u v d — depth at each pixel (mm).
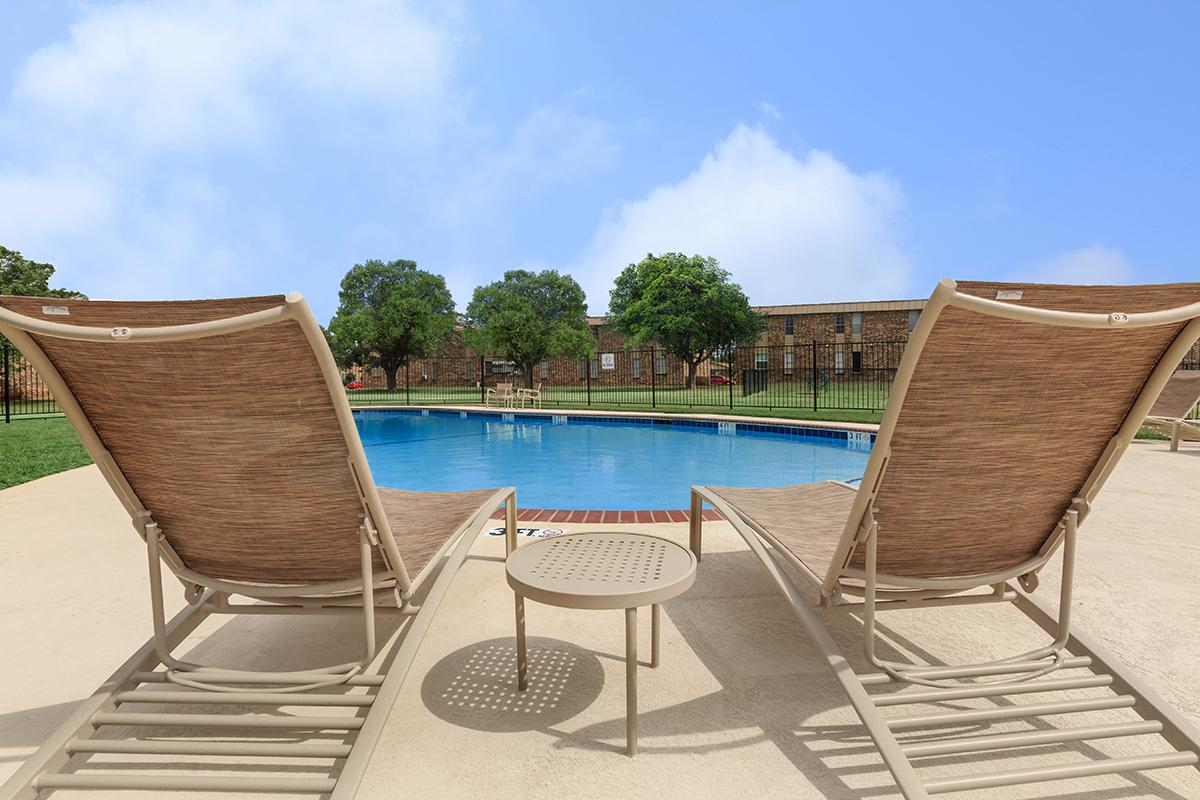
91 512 4551
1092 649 1795
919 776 1573
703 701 1939
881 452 1578
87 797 1525
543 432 12953
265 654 2285
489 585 2965
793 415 13195
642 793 1513
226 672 1679
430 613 1765
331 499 1682
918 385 1521
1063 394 1584
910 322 34125
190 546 1842
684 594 2852
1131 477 5426
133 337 1315
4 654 2283
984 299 1312
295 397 1512
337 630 2496
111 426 1610
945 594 1983
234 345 1413
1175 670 2092
